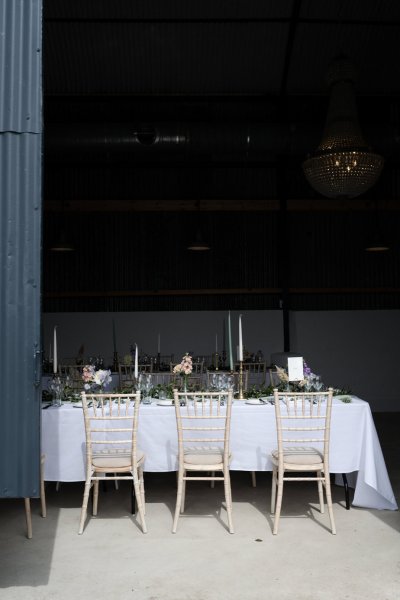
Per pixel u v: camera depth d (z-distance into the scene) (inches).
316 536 162.2
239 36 364.2
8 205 129.2
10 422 127.6
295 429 169.0
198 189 436.8
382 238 382.6
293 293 438.3
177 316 432.5
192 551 152.6
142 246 436.8
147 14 348.2
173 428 189.3
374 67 384.8
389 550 152.1
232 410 189.8
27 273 128.9
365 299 438.6
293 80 396.8
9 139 129.6
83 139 358.9
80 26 354.6
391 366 426.3
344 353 426.6
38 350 128.4
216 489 209.2
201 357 402.9
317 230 439.2
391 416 391.9
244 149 369.4
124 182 435.2
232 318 433.7
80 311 433.7
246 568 141.9
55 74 386.0
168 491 206.7
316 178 249.8
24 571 141.2
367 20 352.2
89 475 168.6
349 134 247.1
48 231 434.6
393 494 194.1
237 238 438.9
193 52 374.3
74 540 160.7
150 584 133.8
